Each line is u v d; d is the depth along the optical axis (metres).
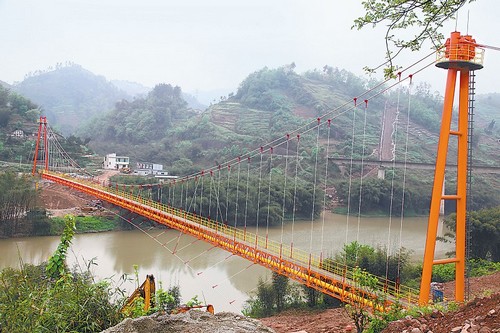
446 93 16.66
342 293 19.58
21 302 5.82
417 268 26.33
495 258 35.47
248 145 106.12
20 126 96.56
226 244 30.05
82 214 58.00
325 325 16.17
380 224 67.06
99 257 39.97
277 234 55.19
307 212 71.44
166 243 47.03
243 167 91.62
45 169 71.00
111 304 6.95
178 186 65.31
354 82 162.38
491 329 5.75
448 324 6.90
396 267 24.61
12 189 50.91
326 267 23.92
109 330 4.82
